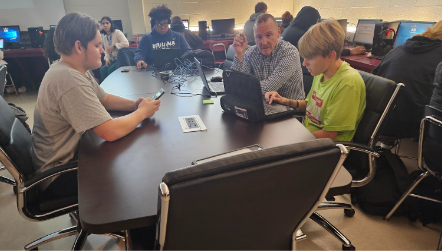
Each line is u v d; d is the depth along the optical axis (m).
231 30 6.07
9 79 5.11
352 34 4.55
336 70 1.47
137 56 3.28
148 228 1.08
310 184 0.70
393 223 1.74
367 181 1.41
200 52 3.00
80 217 0.79
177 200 0.54
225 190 0.58
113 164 1.08
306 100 1.75
